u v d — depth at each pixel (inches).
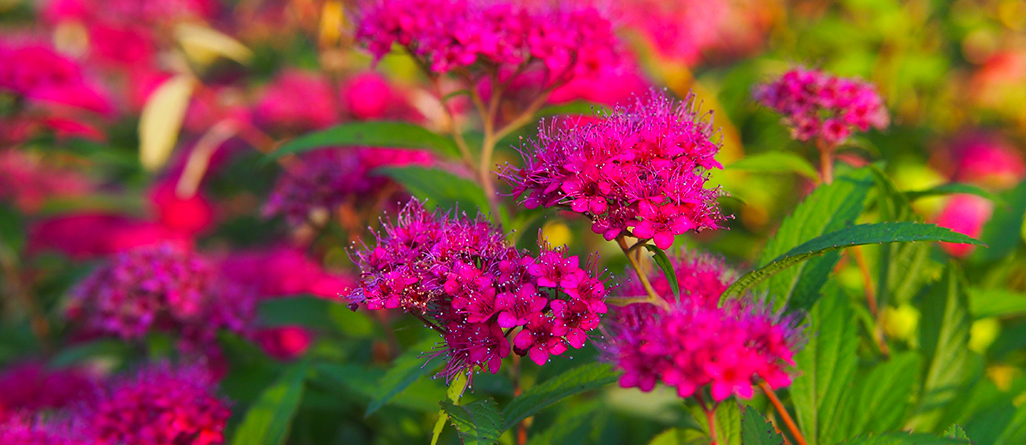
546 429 18.5
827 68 27.2
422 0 18.8
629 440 20.0
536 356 15.1
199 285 21.2
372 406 16.4
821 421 17.0
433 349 16.1
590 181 15.3
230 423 20.6
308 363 19.1
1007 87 30.9
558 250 15.6
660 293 16.4
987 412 17.2
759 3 30.2
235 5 38.9
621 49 19.4
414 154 22.1
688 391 14.9
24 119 26.8
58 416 20.4
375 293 15.4
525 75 23.3
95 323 21.7
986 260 20.5
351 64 29.1
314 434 21.0
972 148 28.8
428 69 19.4
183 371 19.2
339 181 21.8
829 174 18.6
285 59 35.4
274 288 23.2
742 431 15.6
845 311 17.1
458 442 19.1
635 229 15.1
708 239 23.8
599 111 16.6
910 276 18.2
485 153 19.3
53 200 28.5
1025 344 19.6
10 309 30.5
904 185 25.2
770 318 15.8
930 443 14.9
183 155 31.9
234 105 30.4
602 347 16.0
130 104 36.3
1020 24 30.8
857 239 15.0
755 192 24.6
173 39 33.5
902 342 19.2
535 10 18.9
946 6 26.9
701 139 15.6
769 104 18.8
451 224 16.0
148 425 17.9
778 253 17.1
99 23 34.2
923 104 29.0
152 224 30.4
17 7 39.2
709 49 32.0
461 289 15.3
